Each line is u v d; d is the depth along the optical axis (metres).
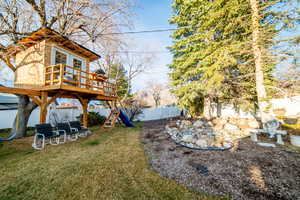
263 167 2.92
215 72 5.96
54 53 6.65
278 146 4.11
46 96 5.88
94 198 2.12
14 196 2.17
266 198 2.06
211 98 9.11
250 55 6.09
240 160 3.28
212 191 2.26
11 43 5.80
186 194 2.21
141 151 4.27
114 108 10.12
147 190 2.31
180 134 6.02
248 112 8.33
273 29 4.89
